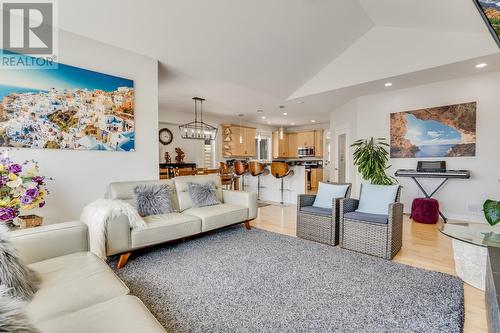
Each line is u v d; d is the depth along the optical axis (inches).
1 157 89.7
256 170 231.6
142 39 120.3
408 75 157.1
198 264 96.5
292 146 396.5
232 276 86.8
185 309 67.9
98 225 88.4
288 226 154.4
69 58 108.8
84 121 113.2
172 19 112.1
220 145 309.9
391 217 101.2
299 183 231.9
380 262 98.8
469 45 133.6
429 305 69.6
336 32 152.2
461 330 59.5
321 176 355.9
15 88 96.6
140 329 35.9
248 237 130.5
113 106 121.9
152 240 100.1
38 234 60.7
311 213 126.2
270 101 225.6
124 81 125.3
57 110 105.9
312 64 178.4
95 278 51.4
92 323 36.9
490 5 84.4
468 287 79.4
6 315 24.8
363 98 204.1
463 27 129.0
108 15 104.5
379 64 163.5
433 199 161.8
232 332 59.0
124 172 126.7
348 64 176.9
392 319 63.7
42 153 102.7
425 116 176.2
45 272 52.6
